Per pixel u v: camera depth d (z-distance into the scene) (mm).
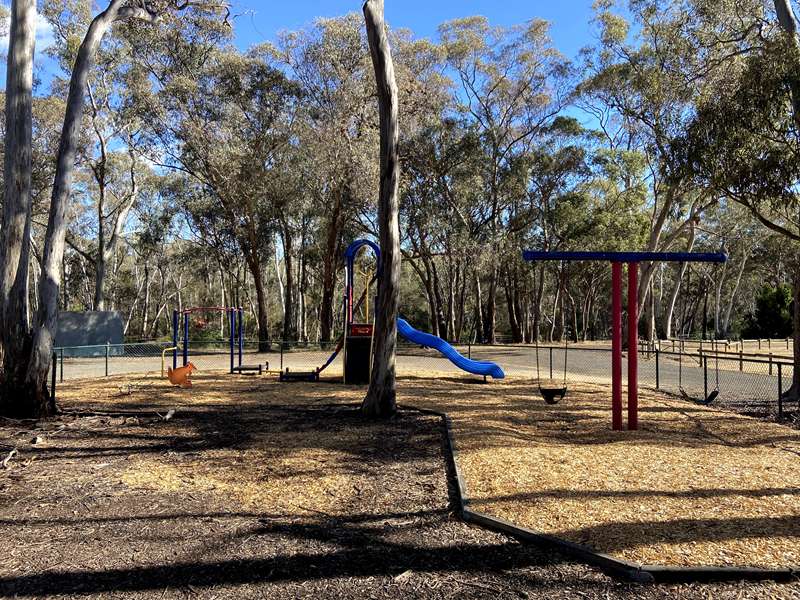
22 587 3465
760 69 11922
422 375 15898
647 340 34812
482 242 35031
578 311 64750
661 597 3328
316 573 3676
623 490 5109
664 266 53469
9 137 8867
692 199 33344
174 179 38844
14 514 4797
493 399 11086
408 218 36562
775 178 11992
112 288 55062
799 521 4324
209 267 47000
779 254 47125
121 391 12352
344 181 28875
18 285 9000
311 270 52156
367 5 8609
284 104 31750
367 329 14188
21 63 8906
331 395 11703
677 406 10445
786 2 12188
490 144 39000
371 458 6574
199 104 30656
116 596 3363
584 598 3332
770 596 3305
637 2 22422
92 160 34125
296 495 5289
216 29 29859
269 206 33844
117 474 6020
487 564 3791
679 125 15227
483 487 5242
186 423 8727
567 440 7410
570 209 38188
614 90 29281
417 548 4066
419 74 33062
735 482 5359
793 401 11758
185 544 4152
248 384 13773
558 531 4188
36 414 9055
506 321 63062
